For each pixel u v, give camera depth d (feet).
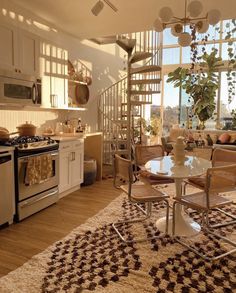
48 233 9.16
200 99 22.63
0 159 9.09
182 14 12.19
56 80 13.60
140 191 9.18
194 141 20.04
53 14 12.80
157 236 8.82
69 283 6.46
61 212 11.11
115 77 22.25
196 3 8.59
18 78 10.71
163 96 28.30
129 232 9.14
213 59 22.09
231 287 6.27
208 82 22.43
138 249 8.04
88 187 14.83
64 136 13.65
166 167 8.99
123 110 21.17
